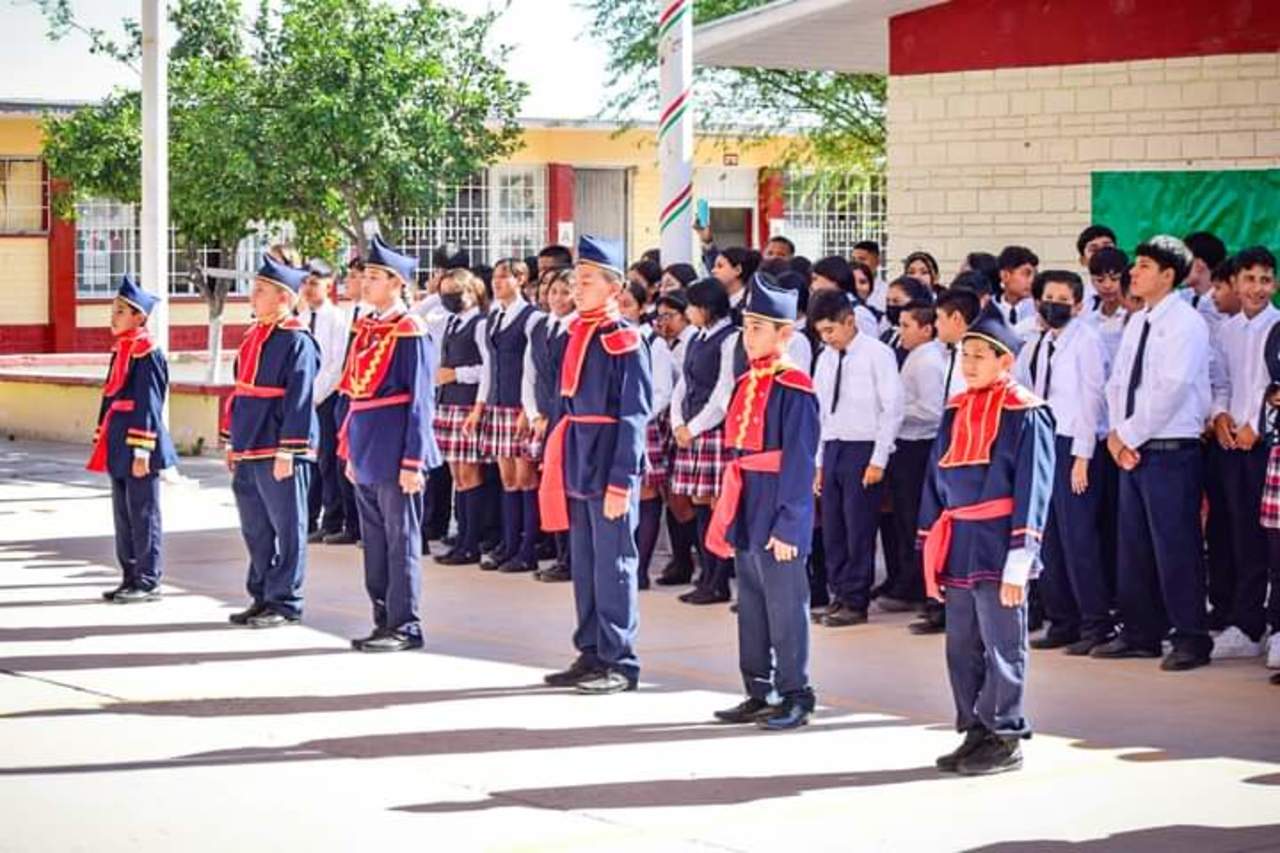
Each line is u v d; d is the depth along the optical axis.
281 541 12.77
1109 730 9.96
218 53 26.44
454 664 11.60
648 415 10.88
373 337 11.91
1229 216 15.57
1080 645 11.90
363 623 12.92
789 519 9.81
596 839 8.12
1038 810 8.52
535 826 8.30
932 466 9.40
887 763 9.32
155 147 19.72
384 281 11.91
